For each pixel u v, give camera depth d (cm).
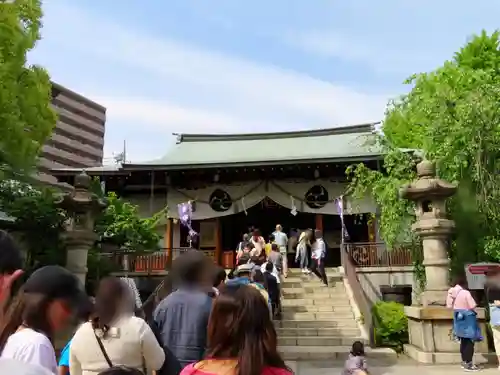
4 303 215
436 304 1040
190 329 355
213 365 218
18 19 1243
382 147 1658
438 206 1098
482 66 1931
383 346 1159
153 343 310
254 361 210
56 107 5881
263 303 226
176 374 326
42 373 151
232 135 2736
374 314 1218
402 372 888
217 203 2147
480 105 1109
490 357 972
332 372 909
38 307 227
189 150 2566
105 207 1280
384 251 1670
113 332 301
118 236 1535
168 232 2145
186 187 2175
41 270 243
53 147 5703
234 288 236
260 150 2483
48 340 223
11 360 152
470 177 1146
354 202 1995
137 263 1794
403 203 1243
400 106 1443
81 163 5956
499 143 1096
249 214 2391
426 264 1084
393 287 1645
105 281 315
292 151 2403
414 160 1309
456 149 1143
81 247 1185
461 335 904
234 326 219
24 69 1263
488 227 1140
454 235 1177
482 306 1160
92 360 299
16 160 1221
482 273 1045
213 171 2100
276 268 1355
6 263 213
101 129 6469
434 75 1702
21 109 1243
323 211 2053
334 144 2458
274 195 2111
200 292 378
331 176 2080
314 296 1409
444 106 1187
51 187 1462
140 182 2195
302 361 1034
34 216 1252
